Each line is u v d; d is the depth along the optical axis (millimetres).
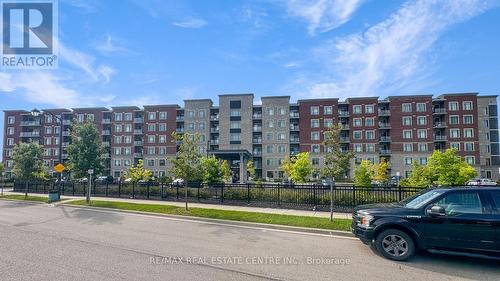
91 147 21469
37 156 24391
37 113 21188
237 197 16672
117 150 72312
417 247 6789
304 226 10203
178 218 12797
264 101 67188
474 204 6582
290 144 66125
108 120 74562
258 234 9500
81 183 23875
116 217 13062
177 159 15125
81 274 5391
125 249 7348
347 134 63844
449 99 60344
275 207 14914
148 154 69938
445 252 6586
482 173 59812
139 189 20766
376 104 62219
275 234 9516
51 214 13984
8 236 8852
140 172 42312
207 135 68188
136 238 8695
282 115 66312
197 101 69500
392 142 61125
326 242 8438
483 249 6324
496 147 60312
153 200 18812
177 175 15000
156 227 10602
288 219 11312
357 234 7426
